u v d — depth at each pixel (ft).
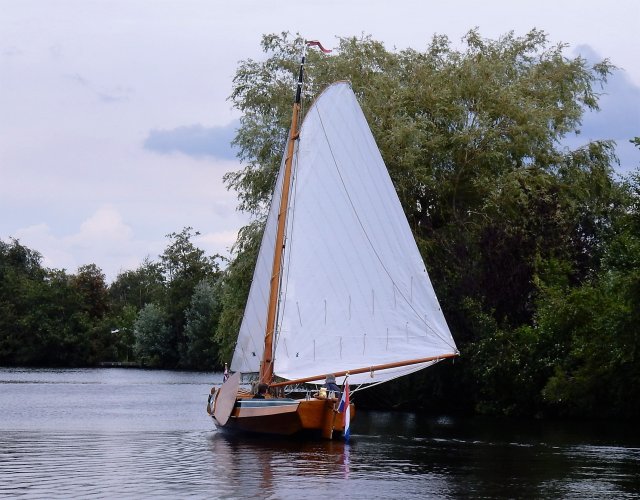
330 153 144.77
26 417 187.01
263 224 219.82
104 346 591.37
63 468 106.01
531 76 237.66
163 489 91.15
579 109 237.04
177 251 583.99
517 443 136.77
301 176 145.07
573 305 181.57
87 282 646.33
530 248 207.31
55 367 563.07
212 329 518.78
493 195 212.64
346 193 143.64
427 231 223.10
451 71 227.40
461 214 227.81
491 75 225.35
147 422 174.09
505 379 196.03
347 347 141.49
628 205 167.94
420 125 214.28
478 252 215.72
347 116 144.77
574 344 181.06
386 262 142.51
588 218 224.33
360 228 143.23
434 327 140.46
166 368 556.92
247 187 223.92
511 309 206.18
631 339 157.58
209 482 95.50
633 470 107.14
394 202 142.41
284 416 131.34
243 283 221.87
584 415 188.55
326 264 142.92
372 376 141.59
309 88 226.79
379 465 109.70
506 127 224.74
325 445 129.80
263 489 91.40
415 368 140.97
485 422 179.42
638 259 160.76
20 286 591.78
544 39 244.42
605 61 242.78
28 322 571.69
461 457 118.42
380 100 220.02
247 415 136.98
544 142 227.81
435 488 93.45
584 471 106.32
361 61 229.25
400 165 212.02
